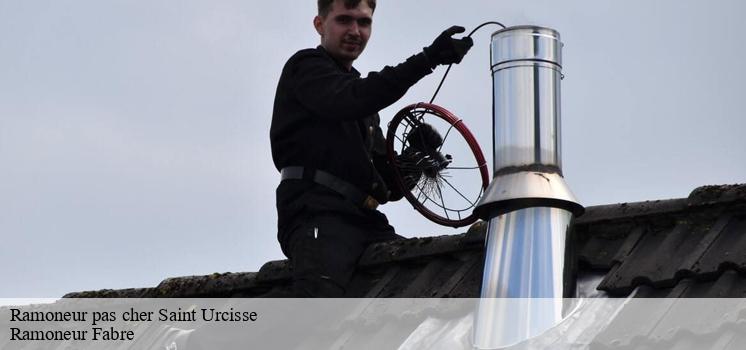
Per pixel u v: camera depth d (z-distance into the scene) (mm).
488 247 8703
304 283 10031
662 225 8977
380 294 9930
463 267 9594
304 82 10289
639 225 9078
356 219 10461
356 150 10469
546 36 9000
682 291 8156
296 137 10453
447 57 9688
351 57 10859
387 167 11078
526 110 8875
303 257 10117
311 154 10422
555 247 8531
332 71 10273
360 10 10758
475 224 9773
